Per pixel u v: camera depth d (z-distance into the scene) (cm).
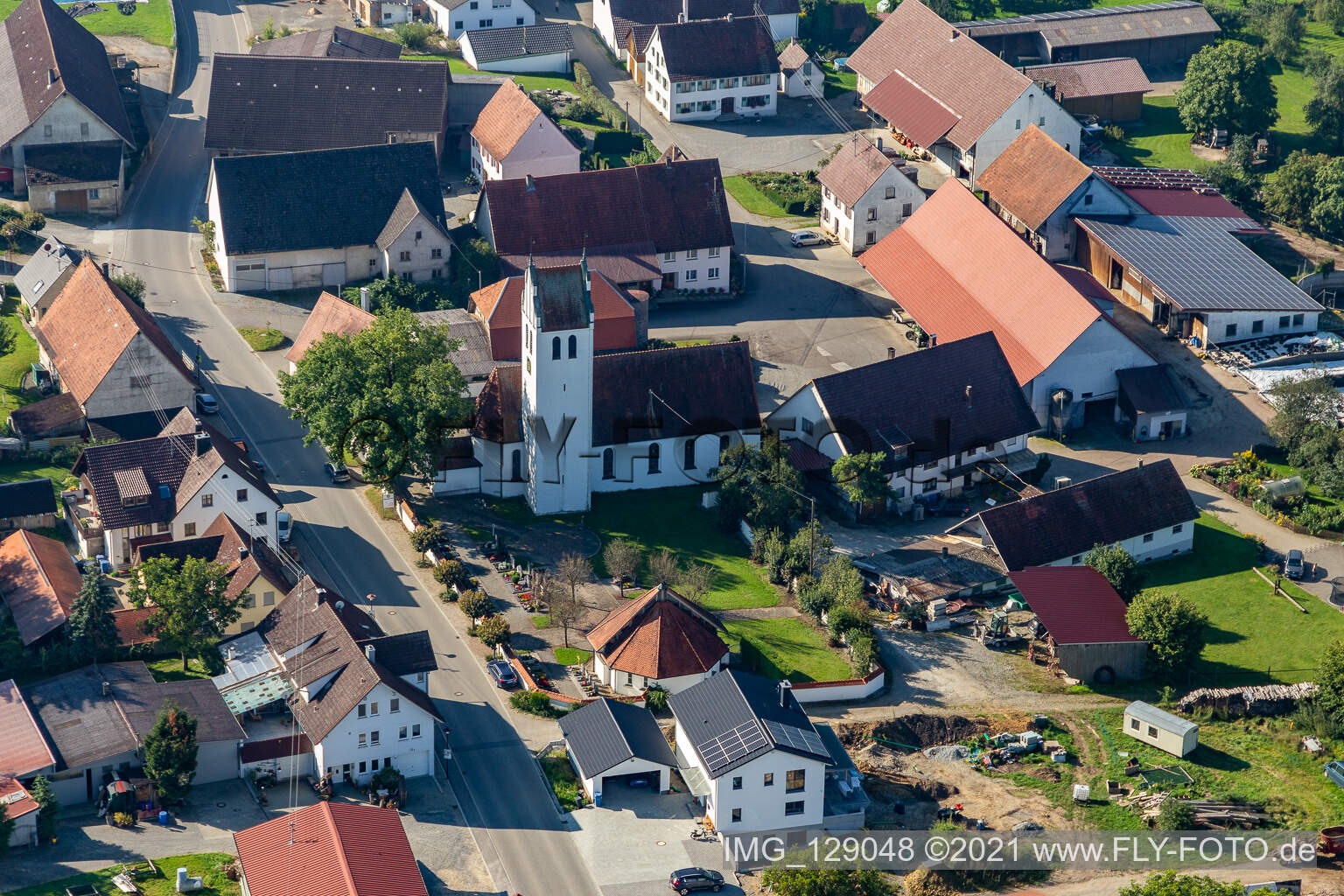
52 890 17262
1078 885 18300
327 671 19500
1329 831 18875
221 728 19275
